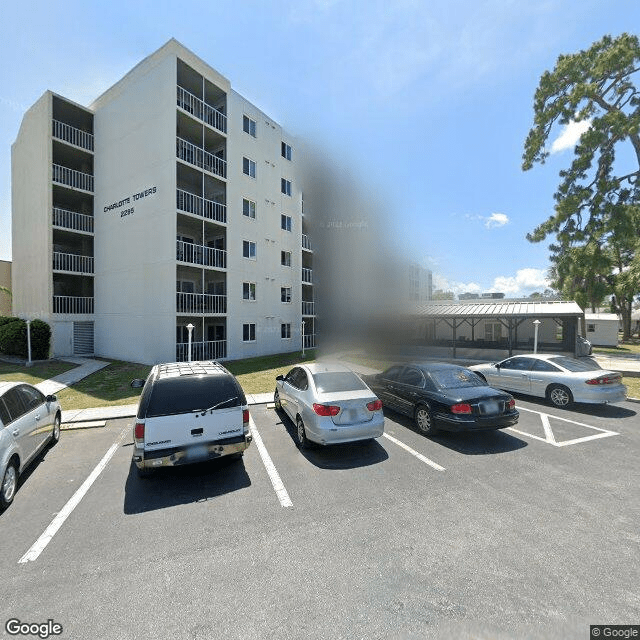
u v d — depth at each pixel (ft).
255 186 65.16
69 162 64.95
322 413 17.97
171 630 8.10
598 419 24.26
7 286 85.35
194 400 15.80
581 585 9.23
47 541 11.52
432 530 11.85
